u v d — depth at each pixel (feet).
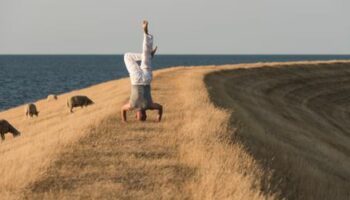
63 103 139.85
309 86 227.61
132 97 54.13
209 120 57.88
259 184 36.58
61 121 86.58
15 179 35.65
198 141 46.91
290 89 212.02
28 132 80.69
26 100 311.47
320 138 124.47
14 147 59.26
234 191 33.94
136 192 34.04
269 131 86.22
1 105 283.38
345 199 49.62
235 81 180.14
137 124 55.06
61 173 37.29
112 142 46.75
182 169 39.47
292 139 91.50
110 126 53.67
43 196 32.83
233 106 97.30
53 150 43.16
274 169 45.78
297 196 42.57
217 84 148.05
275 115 135.44
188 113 64.23
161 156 42.98
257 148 54.29
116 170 38.50
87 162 40.24
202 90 102.01
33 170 37.27
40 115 120.37
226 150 44.21
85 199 32.50
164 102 79.36
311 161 69.00
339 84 248.73
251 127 73.20
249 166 40.86
